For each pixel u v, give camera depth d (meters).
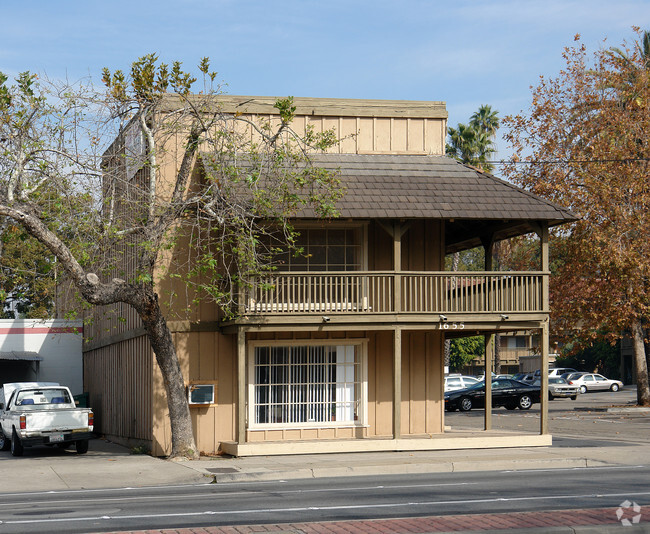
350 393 21.91
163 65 18.75
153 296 18.97
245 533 9.48
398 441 20.28
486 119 62.06
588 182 34.69
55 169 17.97
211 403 21.02
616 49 42.09
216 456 20.53
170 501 12.90
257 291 21.45
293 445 19.84
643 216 34.25
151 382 21.45
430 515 10.87
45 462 19.42
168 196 20.66
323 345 21.83
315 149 21.25
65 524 10.63
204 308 21.34
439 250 22.70
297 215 19.42
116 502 12.91
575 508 11.36
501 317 20.86
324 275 20.19
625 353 64.69
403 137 22.86
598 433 26.39
